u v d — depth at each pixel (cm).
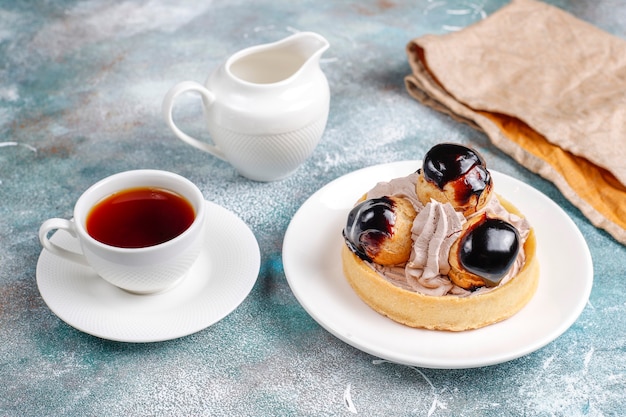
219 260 61
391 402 55
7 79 82
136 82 82
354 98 81
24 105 78
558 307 58
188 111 79
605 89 79
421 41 81
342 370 57
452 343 55
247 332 59
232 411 54
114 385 55
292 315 60
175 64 85
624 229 66
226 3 95
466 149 58
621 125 74
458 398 55
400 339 56
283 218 67
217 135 67
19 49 86
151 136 75
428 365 53
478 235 55
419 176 59
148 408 54
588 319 60
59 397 55
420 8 95
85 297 58
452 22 92
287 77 70
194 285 59
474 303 56
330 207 64
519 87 79
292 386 56
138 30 90
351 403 55
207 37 89
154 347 58
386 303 57
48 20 91
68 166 72
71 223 57
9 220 66
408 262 58
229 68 68
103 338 58
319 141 73
